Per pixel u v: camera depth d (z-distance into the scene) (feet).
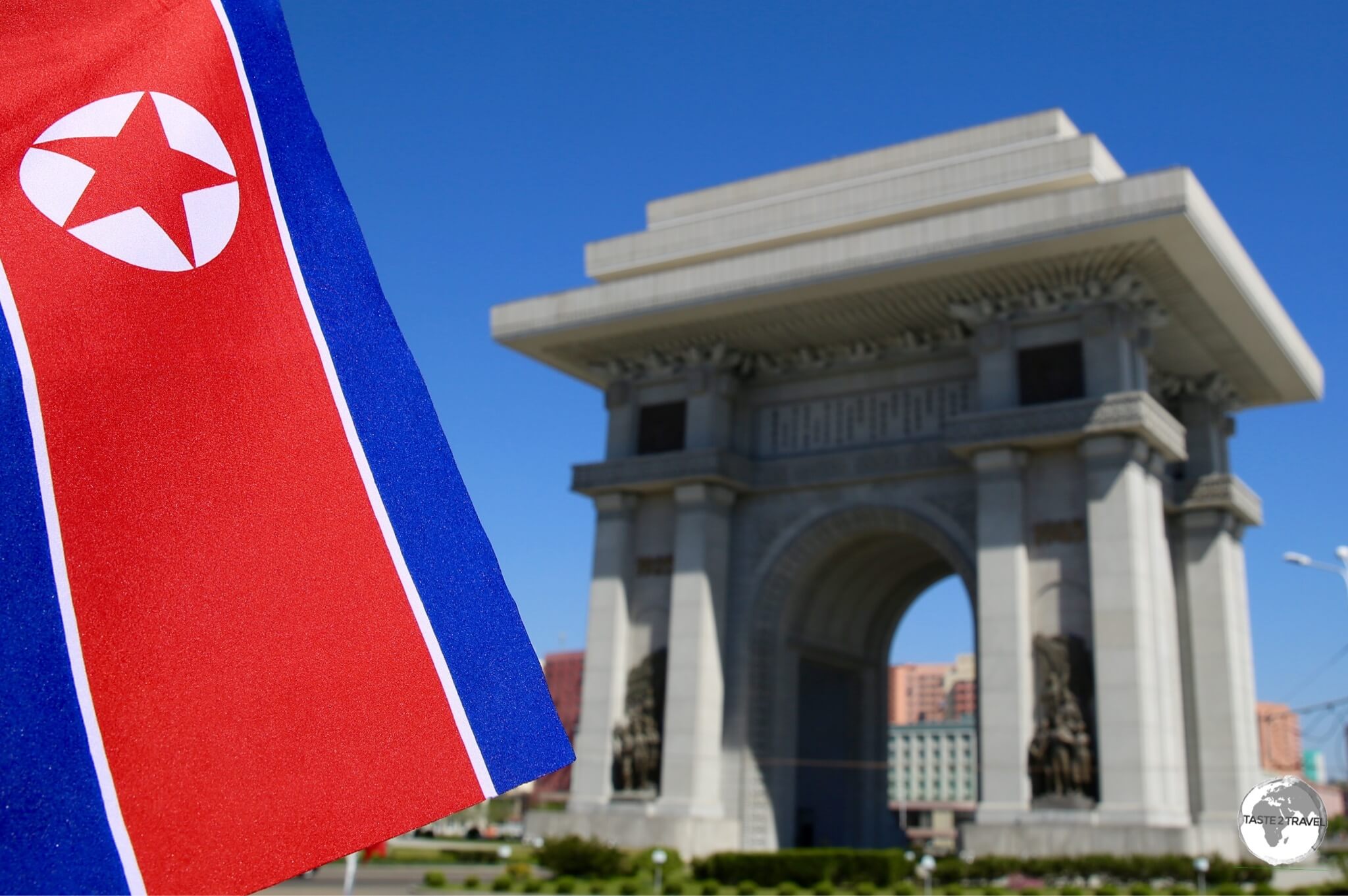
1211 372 195.21
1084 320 165.27
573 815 182.19
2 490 18.58
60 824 16.76
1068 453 165.17
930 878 150.82
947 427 168.86
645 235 204.44
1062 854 149.28
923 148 190.49
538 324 193.98
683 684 181.68
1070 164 171.63
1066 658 157.58
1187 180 148.36
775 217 193.36
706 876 160.15
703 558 185.26
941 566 215.72
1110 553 156.66
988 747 158.10
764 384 198.59
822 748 213.87
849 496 185.57
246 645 19.57
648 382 201.05
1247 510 197.88
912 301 175.42
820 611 203.31
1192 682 186.70
